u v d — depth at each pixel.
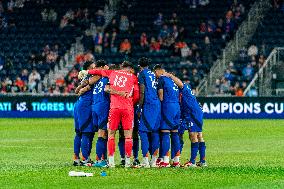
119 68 48.25
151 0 131.25
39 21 131.50
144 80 47.84
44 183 40.12
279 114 105.25
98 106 48.34
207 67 117.94
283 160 54.47
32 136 78.06
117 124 47.84
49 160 54.72
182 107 49.72
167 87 48.41
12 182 40.56
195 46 120.19
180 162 53.25
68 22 129.62
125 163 48.41
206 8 128.25
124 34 127.44
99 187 38.62
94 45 125.06
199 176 43.03
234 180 41.19
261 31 121.88
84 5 130.88
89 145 49.91
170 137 49.59
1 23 131.62
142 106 47.91
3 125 94.50
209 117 106.44
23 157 57.09
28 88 118.06
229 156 57.69
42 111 111.25
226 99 106.12
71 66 123.06
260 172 45.06
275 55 111.19
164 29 123.38
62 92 116.19
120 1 131.25
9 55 126.94
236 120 102.50
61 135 79.25
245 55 118.25
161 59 121.25
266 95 109.06
